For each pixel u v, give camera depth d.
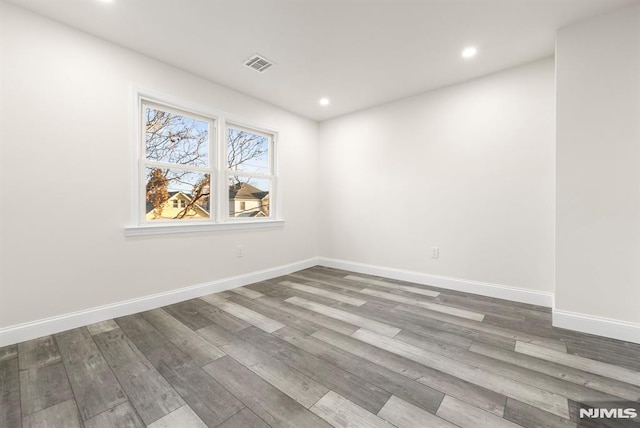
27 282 1.93
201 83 2.88
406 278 3.47
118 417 1.23
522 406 1.28
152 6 1.88
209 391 1.40
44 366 1.61
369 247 3.82
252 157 3.54
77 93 2.12
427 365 1.62
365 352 1.77
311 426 1.17
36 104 1.95
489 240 2.87
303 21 2.05
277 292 3.02
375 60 2.58
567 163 2.07
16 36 1.87
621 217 1.91
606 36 1.93
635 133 1.86
